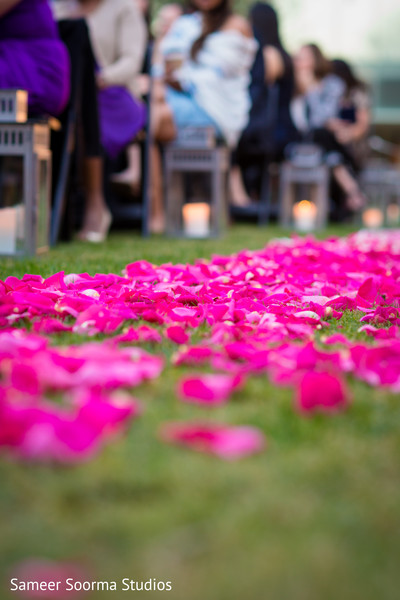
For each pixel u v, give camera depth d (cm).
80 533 88
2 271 295
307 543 86
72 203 456
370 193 945
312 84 855
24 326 191
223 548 85
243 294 247
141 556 83
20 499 96
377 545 87
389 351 152
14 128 347
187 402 134
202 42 638
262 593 77
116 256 375
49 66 387
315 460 110
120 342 175
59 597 76
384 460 111
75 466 105
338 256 357
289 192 729
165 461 107
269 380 150
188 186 600
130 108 511
